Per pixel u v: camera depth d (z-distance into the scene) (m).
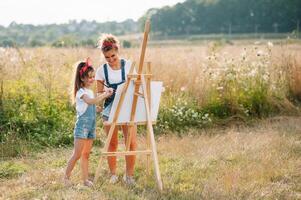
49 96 11.79
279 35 52.44
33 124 10.98
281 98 13.75
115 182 8.00
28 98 11.59
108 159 8.13
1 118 10.94
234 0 64.25
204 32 66.69
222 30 65.25
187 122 12.23
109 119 7.73
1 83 11.45
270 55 14.42
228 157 9.43
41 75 12.48
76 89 7.70
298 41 16.88
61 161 9.31
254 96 13.49
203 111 12.97
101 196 7.14
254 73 13.75
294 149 9.88
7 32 70.50
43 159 9.54
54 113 11.34
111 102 7.94
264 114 13.34
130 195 7.24
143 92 7.66
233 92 13.38
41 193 7.36
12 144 10.17
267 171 8.45
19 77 12.52
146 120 7.88
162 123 12.02
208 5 65.75
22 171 8.65
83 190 7.38
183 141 10.62
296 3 53.91
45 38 74.44
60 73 12.99
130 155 7.95
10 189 7.68
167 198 7.21
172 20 68.69
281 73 14.55
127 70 7.90
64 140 10.70
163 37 66.50
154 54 15.29
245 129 11.98
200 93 13.20
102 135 11.03
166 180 8.12
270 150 9.77
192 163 9.14
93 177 8.34
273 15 57.44
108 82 7.86
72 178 8.11
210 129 12.05
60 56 14.18
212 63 14.40
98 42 7.86
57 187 7.63
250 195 7.34
